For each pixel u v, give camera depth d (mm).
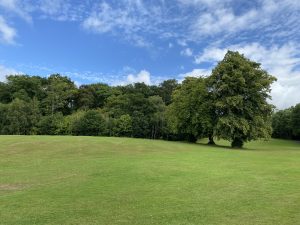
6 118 77562
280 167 20734
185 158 26391
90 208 10688
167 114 62812
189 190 13414
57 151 31703
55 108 91438
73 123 74625
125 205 11039
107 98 97750
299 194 12602
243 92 48594
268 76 49156
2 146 33750
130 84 105062
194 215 9836
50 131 76625
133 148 36438
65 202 11508
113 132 74062
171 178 16266
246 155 31031
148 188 13852
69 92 96062
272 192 12977
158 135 75375
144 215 9859
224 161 24375
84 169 19688
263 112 49500
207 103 50062
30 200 11836
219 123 47250
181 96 55562
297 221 9211
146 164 21781
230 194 12656
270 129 49688
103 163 22469
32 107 80250
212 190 13398
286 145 81562
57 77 103938
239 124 46594
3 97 94625
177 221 9258
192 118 51781
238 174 17594
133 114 76562
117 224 9016
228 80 47906
